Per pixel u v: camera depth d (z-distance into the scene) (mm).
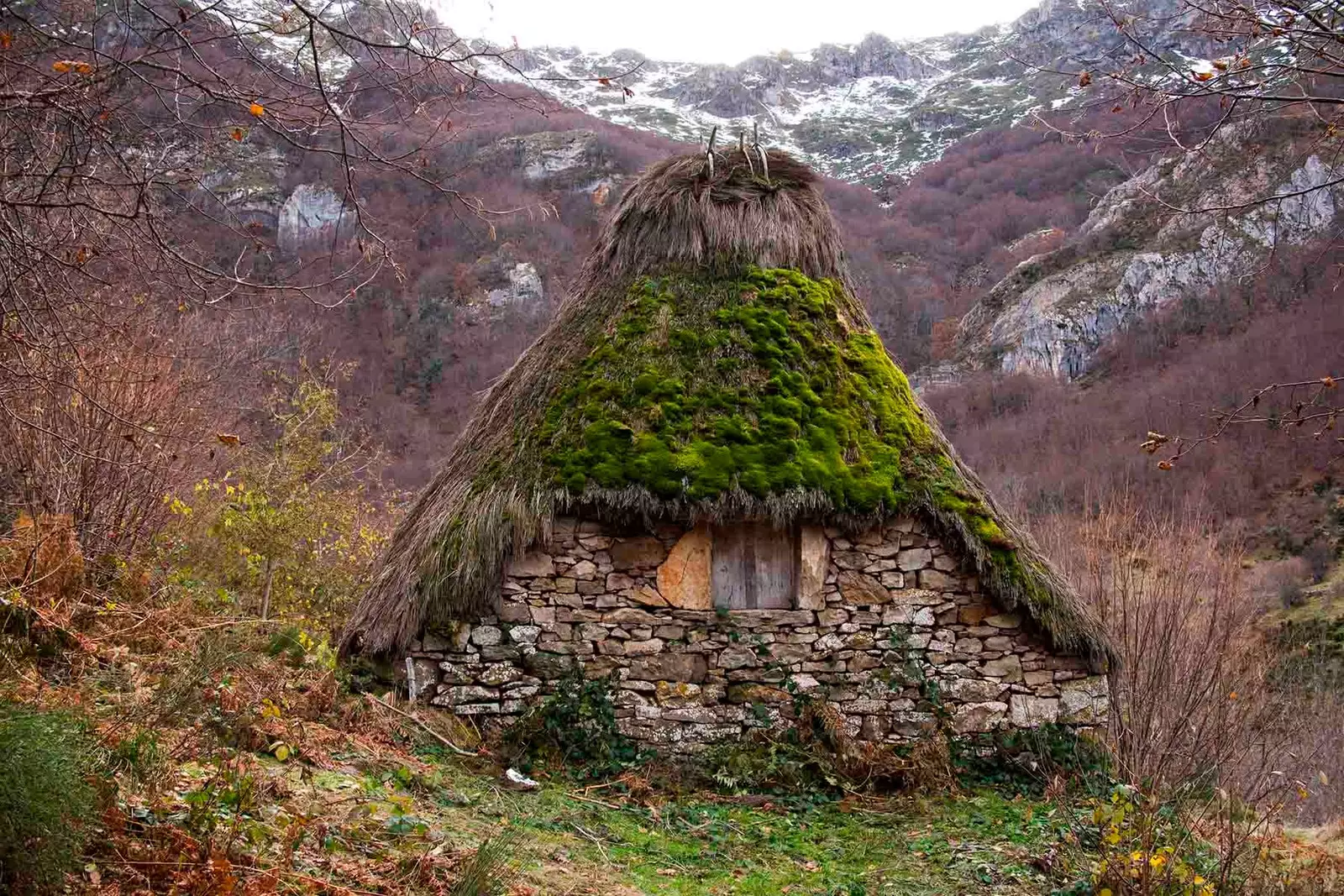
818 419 7879
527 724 7215
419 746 6781
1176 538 10617
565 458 7504
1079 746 7637
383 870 4438
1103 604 9148
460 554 7262
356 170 3996
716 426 7707
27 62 3693
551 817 6027
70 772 3625
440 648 7340
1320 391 4891
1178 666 8500
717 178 9039
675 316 8328
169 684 5703
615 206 9289
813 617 7660
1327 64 4164
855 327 8742
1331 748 11031
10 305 4109
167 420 8453
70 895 3461
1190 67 4512
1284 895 5641
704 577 7625
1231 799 6059
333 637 10906
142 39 3727
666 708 7430
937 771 7387
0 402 4668
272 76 3719
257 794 4625
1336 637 16734
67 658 5758
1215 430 4879
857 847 6293
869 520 7637
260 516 11836
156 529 8875
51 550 6500
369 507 14922
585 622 7473
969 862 5980
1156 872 5078
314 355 18469
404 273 4438
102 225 4555
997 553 7656
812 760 7293
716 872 5660
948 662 7719
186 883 3707
